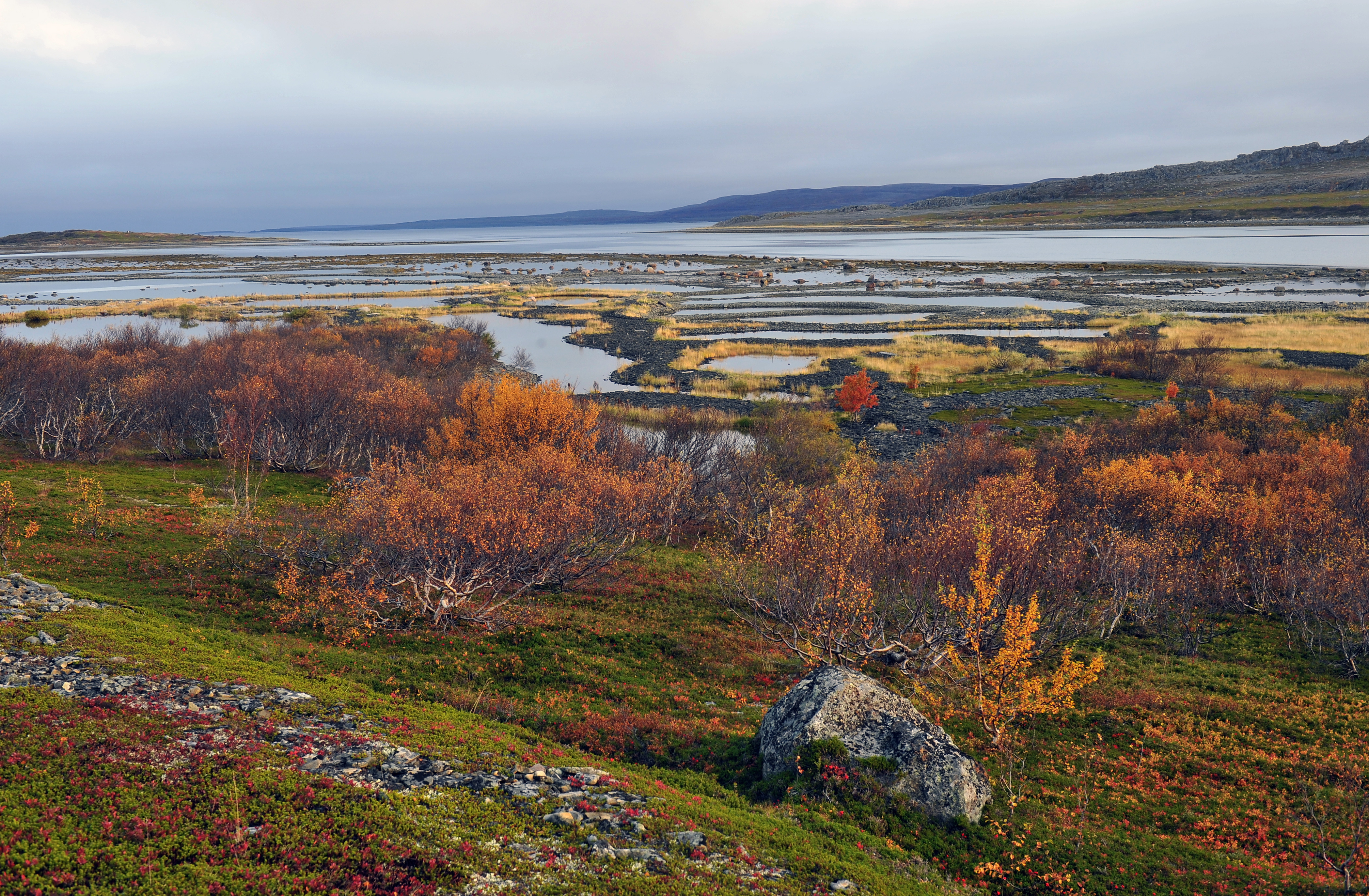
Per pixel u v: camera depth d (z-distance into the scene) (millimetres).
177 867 10648
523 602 32594
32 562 29672
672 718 22844
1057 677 21500
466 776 15562
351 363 68188
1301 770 22078
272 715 17297
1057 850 17219
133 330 87125
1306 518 37781
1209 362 88188
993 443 57156
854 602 26938
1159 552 35344
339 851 11789
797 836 15719
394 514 28922
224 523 36594
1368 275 165625
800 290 176500
